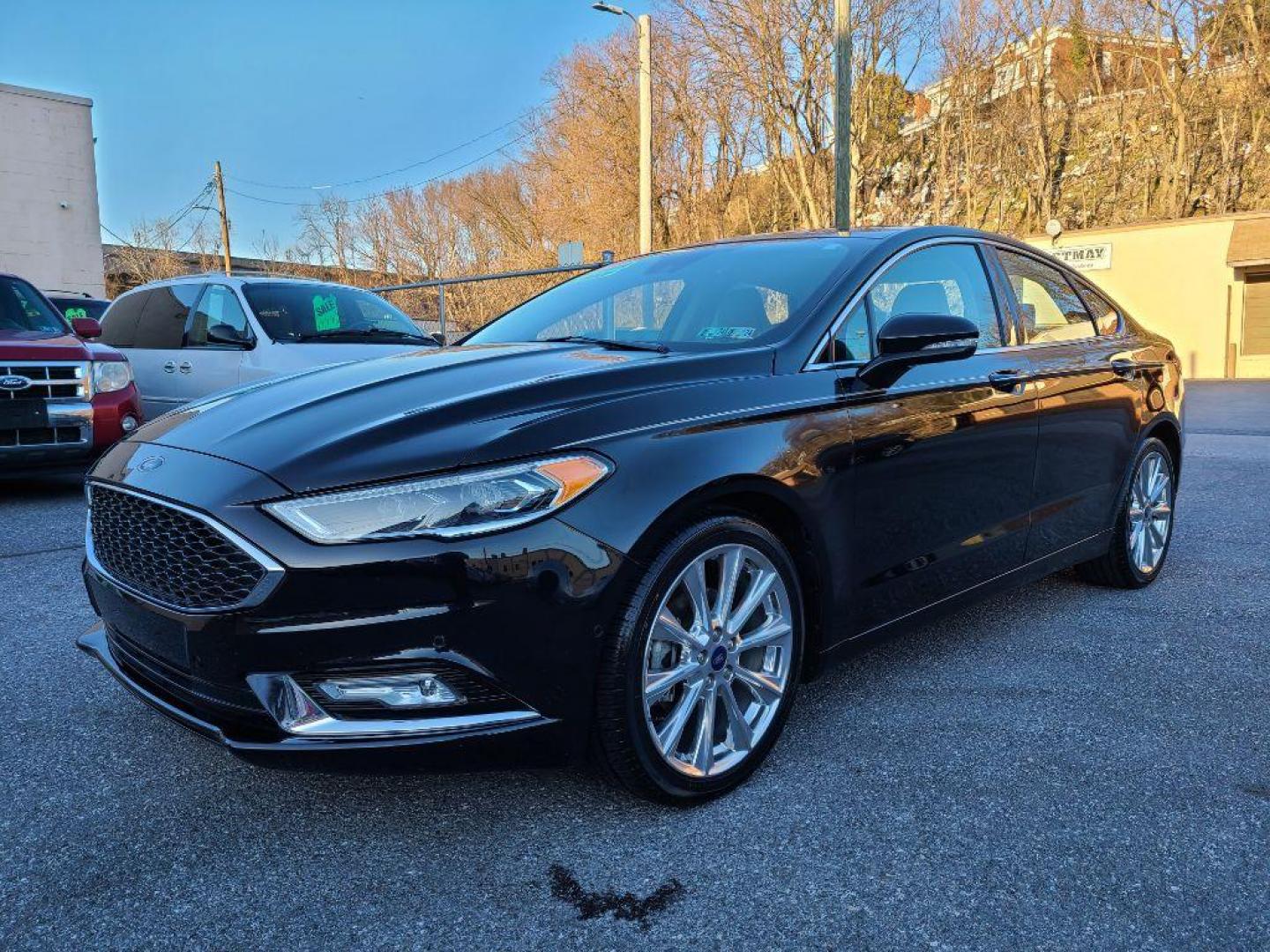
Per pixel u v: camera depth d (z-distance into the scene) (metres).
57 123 23.94
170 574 2.18
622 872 2.08
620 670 2.16
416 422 2.20
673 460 2.27
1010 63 36.88
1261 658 3.37
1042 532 3.54
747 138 32.16
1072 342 3.88
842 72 15.63
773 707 2.53
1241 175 33.25
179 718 2.21
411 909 1.96
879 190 39.09
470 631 2.02
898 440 2.82
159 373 7.78
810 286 2.97
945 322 2.69
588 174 33.09
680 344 2.90
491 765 2.11
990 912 1.92
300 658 2.00
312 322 7.43
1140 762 2.57
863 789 2.44
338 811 2.36
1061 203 38.09
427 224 45.62
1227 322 24.77
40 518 5.89
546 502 2.08
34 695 3.07
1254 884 2.01
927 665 3.33
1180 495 6.64
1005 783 2.46
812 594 2.66
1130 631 3.68
